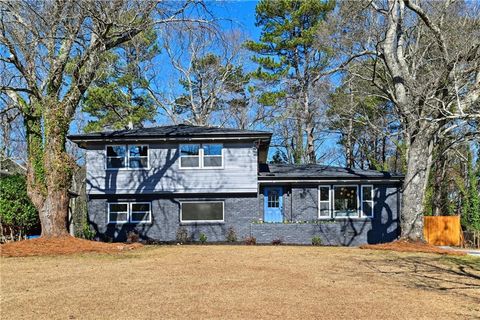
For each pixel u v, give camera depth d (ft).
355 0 76.13
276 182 87.66
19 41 61.36
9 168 122.72
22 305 30.17
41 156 65.57
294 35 126.21
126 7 64.23
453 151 112.16
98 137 85.10
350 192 88.69
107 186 85.81
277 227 83.87
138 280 39.63
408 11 84.43
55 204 64.59
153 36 119.85
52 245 60.85
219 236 85.46
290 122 151.43
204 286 37.01
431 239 91.09
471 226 102.32
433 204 116.16
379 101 117.80
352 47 80.12
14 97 65.92
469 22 67.05
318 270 47.01
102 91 122.01
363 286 38.96
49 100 65.10
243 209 85.92
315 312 29.25
